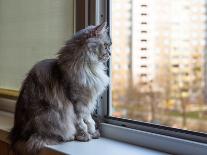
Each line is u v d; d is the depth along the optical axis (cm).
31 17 177
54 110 126
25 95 133
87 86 125
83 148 119
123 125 134
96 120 140
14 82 191
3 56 202
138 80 236
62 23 158
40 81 130
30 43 179
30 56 179
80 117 129
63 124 126
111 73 150
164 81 248
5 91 194
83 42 126
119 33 211
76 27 149
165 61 247
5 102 191
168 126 123
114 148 120
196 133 111
